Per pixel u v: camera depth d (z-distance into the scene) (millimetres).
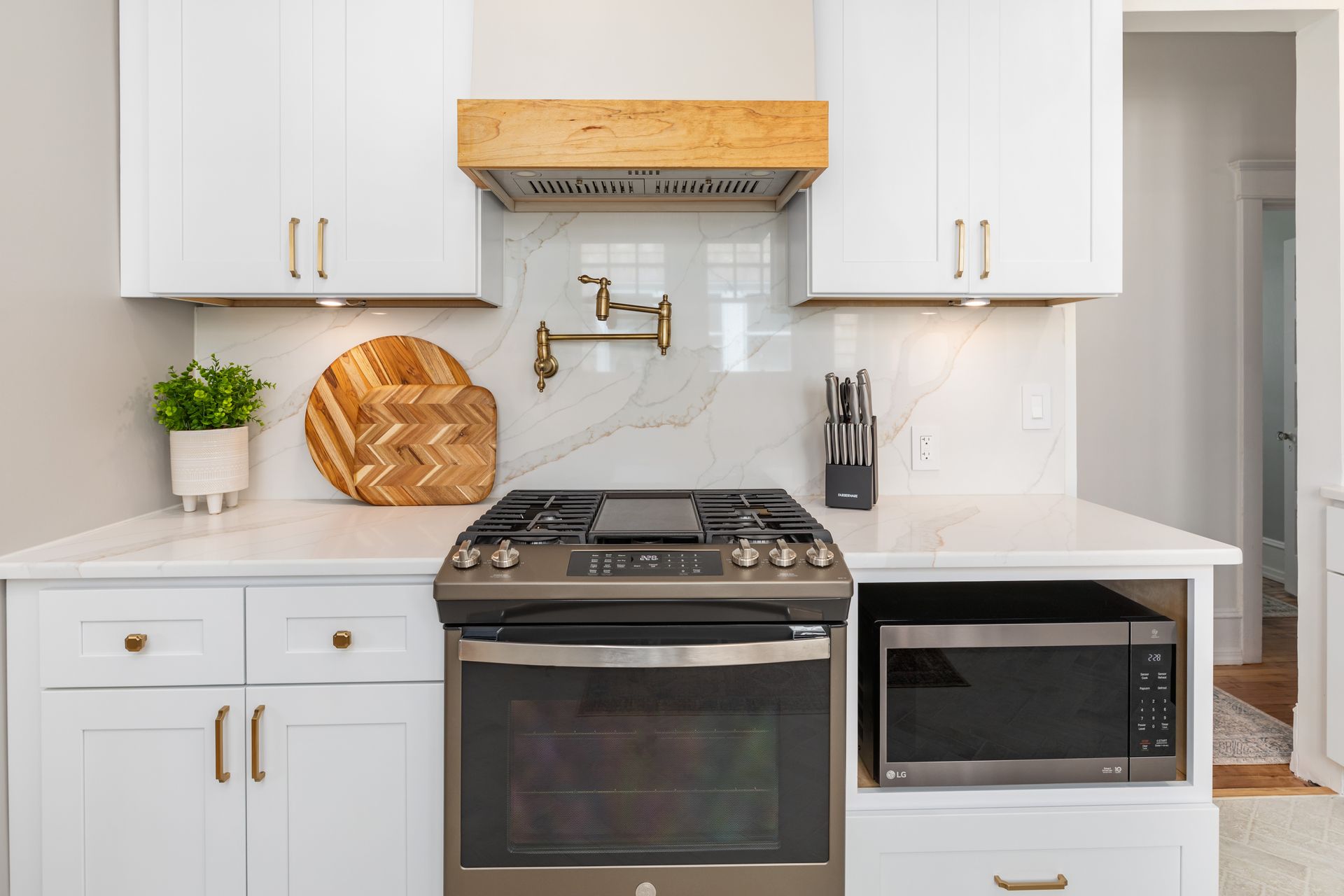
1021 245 1692
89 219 1564
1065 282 1693
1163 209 3236
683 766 1308
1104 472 3270
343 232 1655
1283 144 3248
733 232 1979
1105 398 3260
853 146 1677
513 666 1285
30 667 1341
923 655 1378
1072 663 1393
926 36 1674
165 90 1642
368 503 1901
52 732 1332
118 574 1313
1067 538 1495
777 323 1993
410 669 1354
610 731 1300
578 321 1979
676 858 1308
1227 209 3246
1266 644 3564
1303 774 2346
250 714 1344
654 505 1757
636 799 1308
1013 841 1382
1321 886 1846
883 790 1391
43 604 1322
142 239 1656
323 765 1357
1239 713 2807
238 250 1652
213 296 1692
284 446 1974
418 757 1357
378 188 1654
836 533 1546
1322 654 2287
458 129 1516
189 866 1353
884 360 2004
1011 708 1390
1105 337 3252
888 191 1682
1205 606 1399
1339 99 2141
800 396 2000
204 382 1892
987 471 2020
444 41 1644
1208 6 2084
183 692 1338
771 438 2002
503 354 1979
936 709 1383
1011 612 1405
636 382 1991
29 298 1410
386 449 1907
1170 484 3271
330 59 1644
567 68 1576
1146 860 1398
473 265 1663
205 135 1643
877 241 1686
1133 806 1400
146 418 1756
